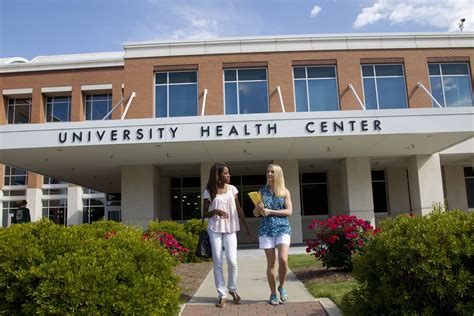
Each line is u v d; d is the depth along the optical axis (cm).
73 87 3272
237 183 2473
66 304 405
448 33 2136
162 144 1570
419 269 381
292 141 1611
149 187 2025
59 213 3572
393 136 1577
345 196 2066
